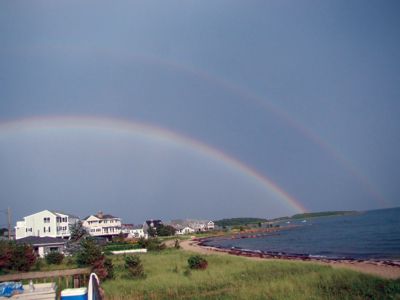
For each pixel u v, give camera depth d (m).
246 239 122.38
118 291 23.25
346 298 19.78
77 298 9.71
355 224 153.50
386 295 20.39
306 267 32.91
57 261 41.78
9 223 66.06
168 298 21.56
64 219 82.88
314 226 176.62
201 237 141.00
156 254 55.97
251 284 24.45
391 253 56.91
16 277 13.48
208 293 22.56
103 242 83.75
